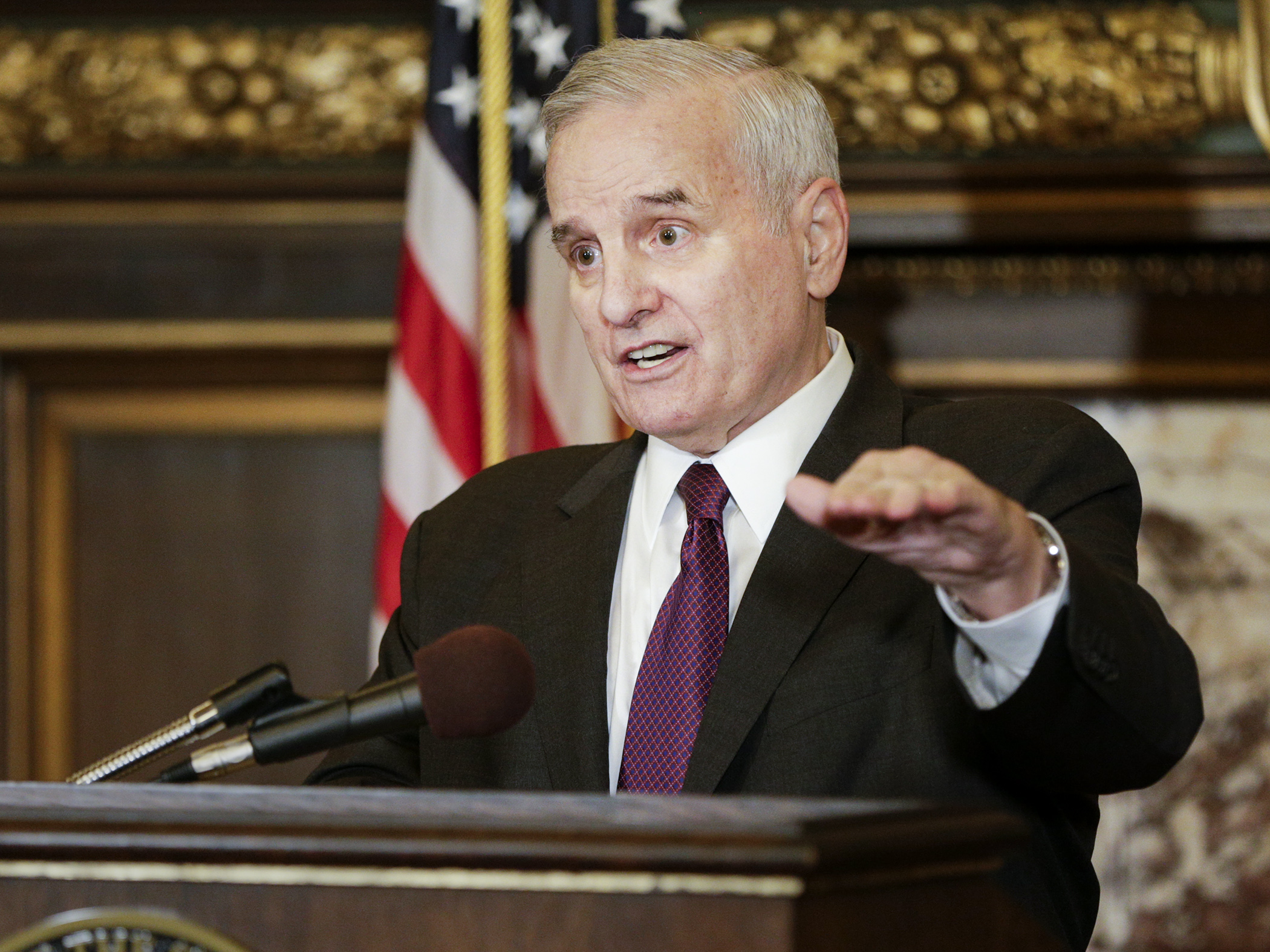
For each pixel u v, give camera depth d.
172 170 16.11
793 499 4.17
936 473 4.19
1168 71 15.33
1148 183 15.27
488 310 13.52
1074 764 5.00
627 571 6.66
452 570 7.14
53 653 16.16
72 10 16.08
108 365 16.36
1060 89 15.39
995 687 4.96
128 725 16.12
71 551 16.31
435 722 4.64
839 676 5.83
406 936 3.59
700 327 6.25
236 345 16.08
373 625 13.23
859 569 6.08
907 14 15.55
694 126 6.27
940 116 15.45
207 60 16.05
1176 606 15.23
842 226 6.75
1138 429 15.52
